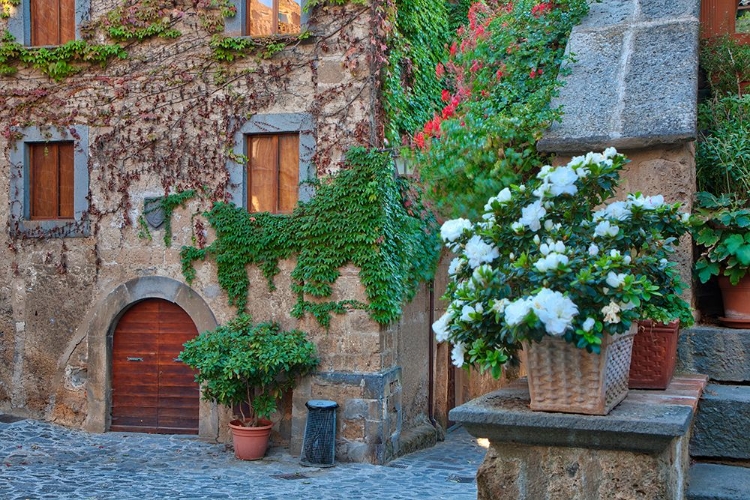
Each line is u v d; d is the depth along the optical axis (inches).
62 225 510.0
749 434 129.3
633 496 102.6
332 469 438.6
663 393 122.6
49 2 513.0
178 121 489.4
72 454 448.1
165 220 492.4
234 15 481.1
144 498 356.2
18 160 514.3
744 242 141.3
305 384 467.8
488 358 103.7
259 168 484.1
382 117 469.4
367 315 462.9
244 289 480.7
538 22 226.2
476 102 222.4
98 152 502.6
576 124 150.3
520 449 108.5
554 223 113.7
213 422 492.4
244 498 362.0
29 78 511.2
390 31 474.9
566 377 104.3
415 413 538.6
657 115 144.2
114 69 498.9
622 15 174.1
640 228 115.3
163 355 506.0
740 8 216.4
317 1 467.8
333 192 463.8
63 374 513.3
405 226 483.5
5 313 523.5
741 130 169.6
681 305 127.3
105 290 505.0
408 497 372.8
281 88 474.6
